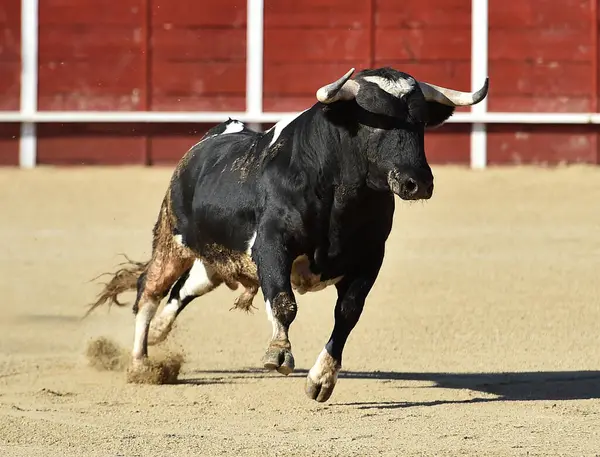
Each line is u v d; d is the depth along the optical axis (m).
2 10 38.03
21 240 27.28
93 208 31.47
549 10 37.72
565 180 34.91
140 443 10.91
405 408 13.01
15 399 13.39
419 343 17.80
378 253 12.91
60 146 37.81
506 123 37.50
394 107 11.76
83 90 38.03
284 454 10.45
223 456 10.38
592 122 37.38
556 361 16.36
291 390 14.15
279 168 12.69
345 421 12.24
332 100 11.79
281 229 12.55
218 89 38.03
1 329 18.78
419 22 37.78
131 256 25.50
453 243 27.27
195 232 14.18
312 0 37.81
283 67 37.94
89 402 13.29
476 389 14.28
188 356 16.75
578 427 11.87
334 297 21.89
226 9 37.91
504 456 10.47
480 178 35.19
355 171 12.07
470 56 37.72
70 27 38.03
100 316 20.05
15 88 37.91
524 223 29.91
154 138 37.88
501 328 19.00
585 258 25.61
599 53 37.72
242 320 19.81
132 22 38.06
